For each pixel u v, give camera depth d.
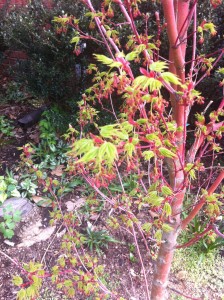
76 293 2.17
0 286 2.25
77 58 3.38
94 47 3.23
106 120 3.33
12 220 2.61
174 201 1.43
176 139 1.17
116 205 1.65
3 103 4.44
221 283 2.30
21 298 1.28
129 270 2.37
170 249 1.58
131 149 0.85
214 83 2.91
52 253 2.48
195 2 1.07
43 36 3.27
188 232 2.57
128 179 2.93
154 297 1.79
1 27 3.77
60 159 3.33
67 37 3.12
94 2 3.05
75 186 3.06
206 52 2.78
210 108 3.15
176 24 1.16
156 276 1.71
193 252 2.46
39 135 3.76
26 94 4.51
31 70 3.63
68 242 1.81
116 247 2.52
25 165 3.27
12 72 3.97
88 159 0.72
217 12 2.88
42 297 2.16
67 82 3.54
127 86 0.95
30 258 2.45
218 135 1.13
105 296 1.67
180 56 1.13
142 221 2.62
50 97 3.85
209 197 1.21
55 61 3.44
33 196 2.94
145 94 0.93
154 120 1.09
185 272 2.35
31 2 3.59
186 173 1.16
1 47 4.56
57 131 3.69
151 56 1.24
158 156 1.06
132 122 0.94
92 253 2.47
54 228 2.68
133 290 2.16
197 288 2.27
